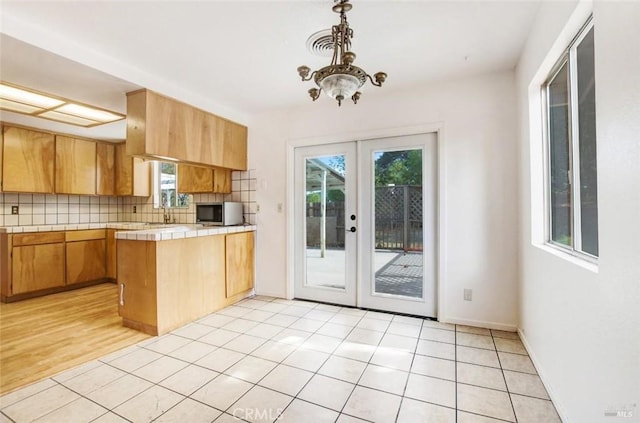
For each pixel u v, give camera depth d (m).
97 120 3.51
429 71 2.64
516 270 2.60
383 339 2.49
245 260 3.62
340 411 1.61
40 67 2.24
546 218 2.12
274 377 1.94
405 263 3.10
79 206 4.65
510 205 2.61
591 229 1.47
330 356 2.21
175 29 2.02
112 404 1.67
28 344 2.41
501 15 1.90
